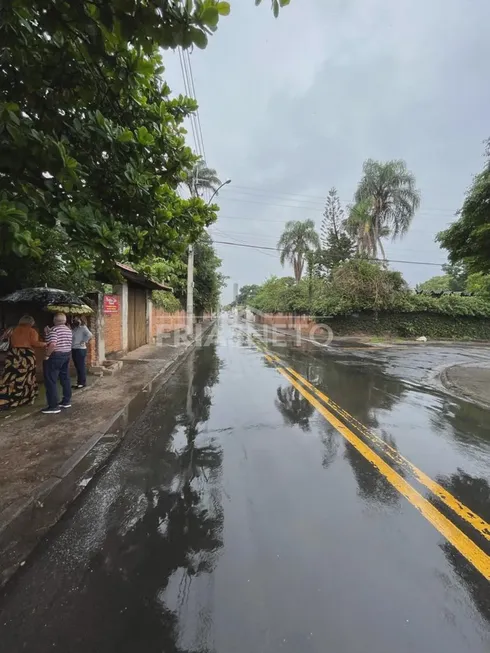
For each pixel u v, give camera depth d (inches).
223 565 96.4
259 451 175.0
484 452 178.1
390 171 1015.6
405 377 387.5
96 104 138.9
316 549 103.0
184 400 272.4
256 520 117.3
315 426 213.6
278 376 378.6
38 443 179.6
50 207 118.0
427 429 212.4
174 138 167.2
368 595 86.5
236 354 564.7
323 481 144.6
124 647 72.7
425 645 73.6
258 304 2052.2
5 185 111.5
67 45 109.6
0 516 117.0
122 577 92.3
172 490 137.3
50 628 77.1
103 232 123.6
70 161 103.7
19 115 108.0
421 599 85.7
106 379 337.1
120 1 85.0
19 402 238.5
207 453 172.6
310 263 1184.2
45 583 90.1
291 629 76.8
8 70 109.0
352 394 300.8
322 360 514.6
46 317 313.4
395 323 966.4
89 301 364.5
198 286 1262.3
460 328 992.2
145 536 109.3
